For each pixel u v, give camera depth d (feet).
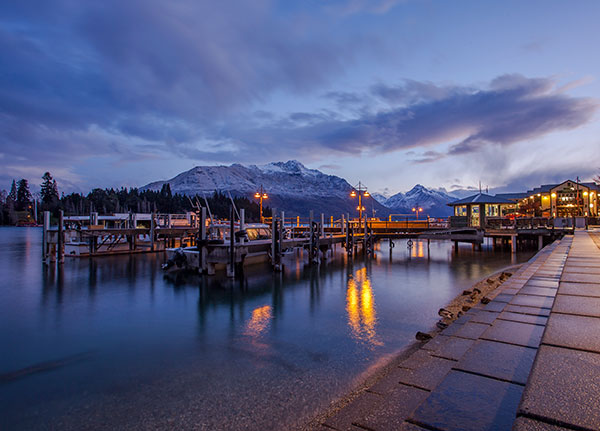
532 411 8.11
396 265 102.68
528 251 139.74
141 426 23.30
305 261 112.16
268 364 33.37
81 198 636.48
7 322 47.73
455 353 19.80
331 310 53.06
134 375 31.12
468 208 161.89
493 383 12.63
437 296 62.18
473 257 121.90
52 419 24.22
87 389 28.58
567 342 11.99
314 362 33.68
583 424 7.41
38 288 69.21
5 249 162.20
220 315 50.78
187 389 28.37
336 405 25.58
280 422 23.52
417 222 165.99
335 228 154.20
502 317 21.54
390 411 12.47
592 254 43.62
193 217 151.94
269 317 49.55
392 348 37.22
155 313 51.98
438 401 11.60
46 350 37.40
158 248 137.28
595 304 16.76
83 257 116.67
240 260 81.51
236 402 26.22
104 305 56.59
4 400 26.78
